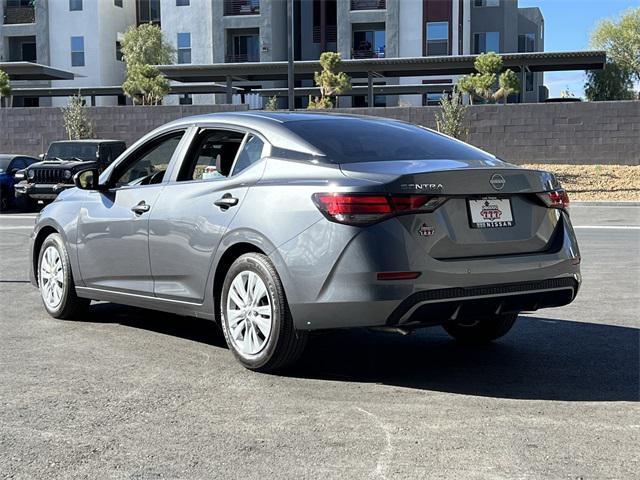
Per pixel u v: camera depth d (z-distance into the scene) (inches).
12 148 1141.1
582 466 135.6
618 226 585.9
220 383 188.4
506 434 151.8
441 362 209.2
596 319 261.9
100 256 241.9
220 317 208.2
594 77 1983.3
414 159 196.1
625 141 957.8
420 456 140.4
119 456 141.8
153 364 206.2
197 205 209.2
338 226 174.7
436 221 176.2
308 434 152.5
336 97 1569.9
